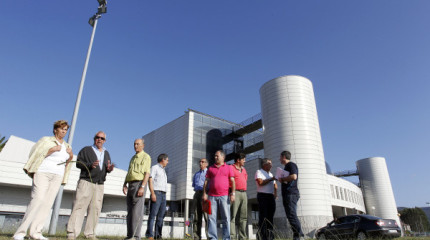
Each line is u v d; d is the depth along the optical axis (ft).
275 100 111.45
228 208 16.22
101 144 18.33
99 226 76.79
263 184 19.77
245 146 139.33
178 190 114.93
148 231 21.80
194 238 22.41
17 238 12.62
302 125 103.86
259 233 18.69
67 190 91.56
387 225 39.04
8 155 85.97
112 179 101.96
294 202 17.71
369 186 194.08
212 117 134.92
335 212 157.38
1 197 85.56
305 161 98.27
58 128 15.71
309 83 115.03
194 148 121.49
